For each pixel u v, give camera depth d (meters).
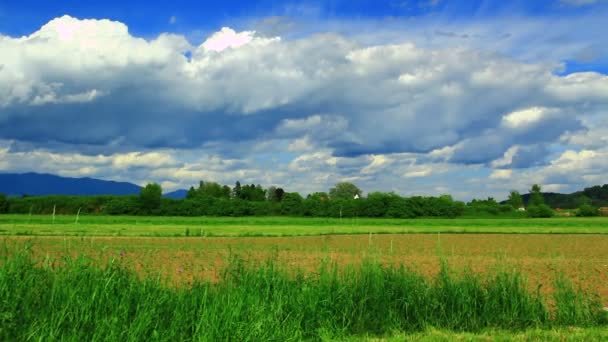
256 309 8.95
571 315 11.96
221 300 9.02
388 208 99.75
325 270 11.80
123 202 91.06
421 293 11.67
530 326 11.46
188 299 9.06
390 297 11.45
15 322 7.16
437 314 11.49
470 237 48.00
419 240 42.91
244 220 74.56
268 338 8.61
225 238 40.88
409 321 11.27
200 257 23.11
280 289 10.62
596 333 10.74
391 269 12.18
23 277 8.16
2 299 7.43
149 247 28.56
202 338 7.84
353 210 99.81
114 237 39.09
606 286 17.53
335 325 10.24
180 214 93.62
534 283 17.34
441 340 10.05
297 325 9.56
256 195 140.88
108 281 8.24
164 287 9.52
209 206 95.88
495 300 11.72
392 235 49.47
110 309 7.90
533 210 105.69
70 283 8.09
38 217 66.69
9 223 52.91
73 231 41.81
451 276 12.55
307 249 29.61
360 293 11.25
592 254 32.50
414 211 100.31
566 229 61.28
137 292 8.65
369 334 10.42
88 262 8.91
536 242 42.62
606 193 178.75
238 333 8.16
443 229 59.09
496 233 54.59
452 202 103.69
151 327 7.98
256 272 11.00
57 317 7.30
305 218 88.62
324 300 10.52
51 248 16.88
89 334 7.38
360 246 34.53
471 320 11.30
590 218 96.81
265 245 33.00
